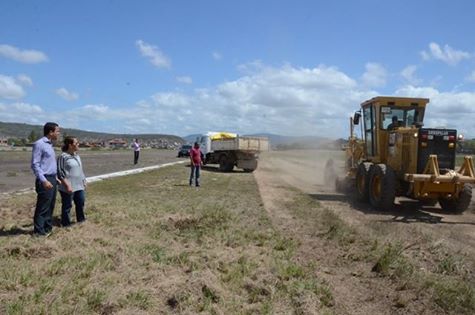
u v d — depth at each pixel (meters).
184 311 5.69
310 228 11.21
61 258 7.58
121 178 24.39
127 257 7.84
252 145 30.92
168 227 10.58
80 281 6.50
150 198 15.88
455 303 6.36
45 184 9.08
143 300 5.91
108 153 73.25
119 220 11.15
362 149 18.09
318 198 17.30
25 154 56.97
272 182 23.77
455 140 13.60
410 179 13.10
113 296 5.93
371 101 16.41
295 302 6.21
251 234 10.17
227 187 20.58
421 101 15.88
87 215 11.61
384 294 6.79
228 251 8.63
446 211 14.51
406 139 14.24
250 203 15.23
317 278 7.30
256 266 7.63
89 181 22.42
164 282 6.52
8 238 8.89
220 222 11.31
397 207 15.30
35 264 7.26
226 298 6.17
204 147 34.72
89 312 5.53
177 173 28.53
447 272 7.78
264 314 5.79
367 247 9.26
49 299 5.82
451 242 10.18
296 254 8.79
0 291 6.08
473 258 8.75
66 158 10.29
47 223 9.45
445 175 13.17
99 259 7.54
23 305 5.56
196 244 9.16
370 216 13.43
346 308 6.29
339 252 8.98
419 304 6.43
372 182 14.95
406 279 7.25
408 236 10.54
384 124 15.91
